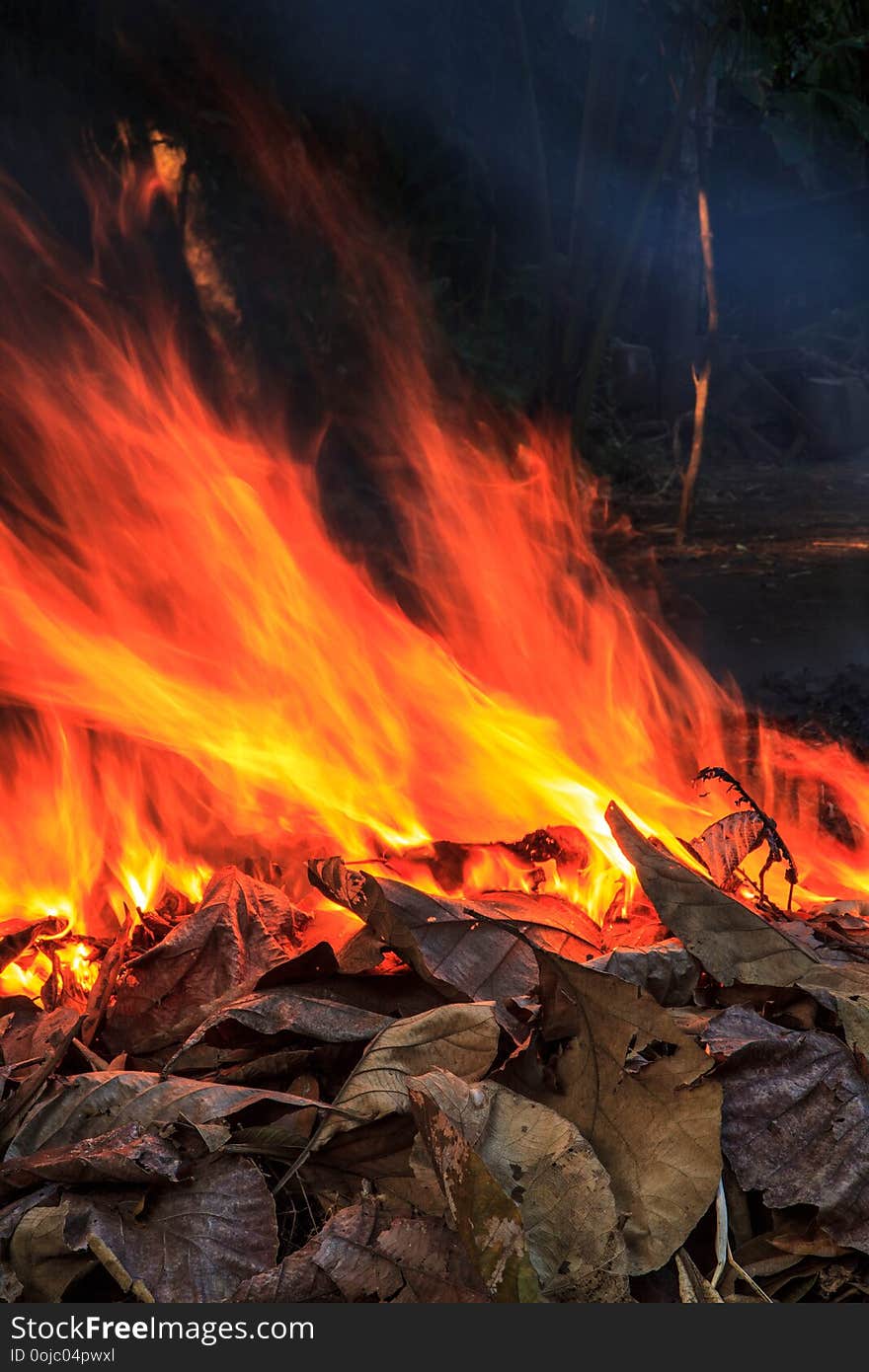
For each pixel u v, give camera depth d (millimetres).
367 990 1975
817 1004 1904
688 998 1993
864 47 9172
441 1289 1546
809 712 4801
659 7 8852
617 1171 1677
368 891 1945
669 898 1960
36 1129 1728
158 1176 1605
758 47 8930
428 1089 1663
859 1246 1618
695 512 11227
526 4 9000
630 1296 1560
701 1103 1680
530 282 9156
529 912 2162
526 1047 1776
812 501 11930
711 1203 1675
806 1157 1692
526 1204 1604
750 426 14516
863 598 7645
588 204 9000
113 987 2090
